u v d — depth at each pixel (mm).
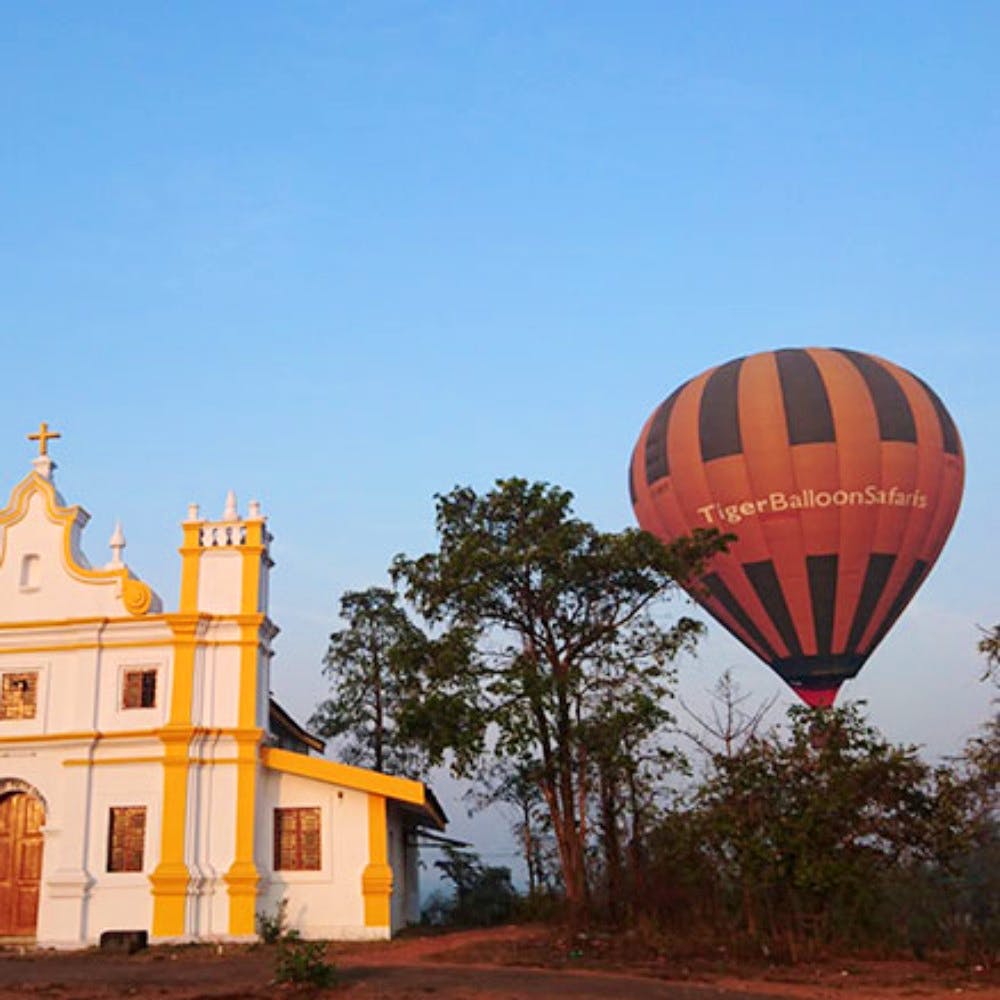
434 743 27969
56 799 27297
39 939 26156
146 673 28031
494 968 20953
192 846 26734
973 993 18500
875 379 40531
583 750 27641
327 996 17406
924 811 23547
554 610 29406
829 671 39656
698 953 22516
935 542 40438
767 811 23688
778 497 39156
